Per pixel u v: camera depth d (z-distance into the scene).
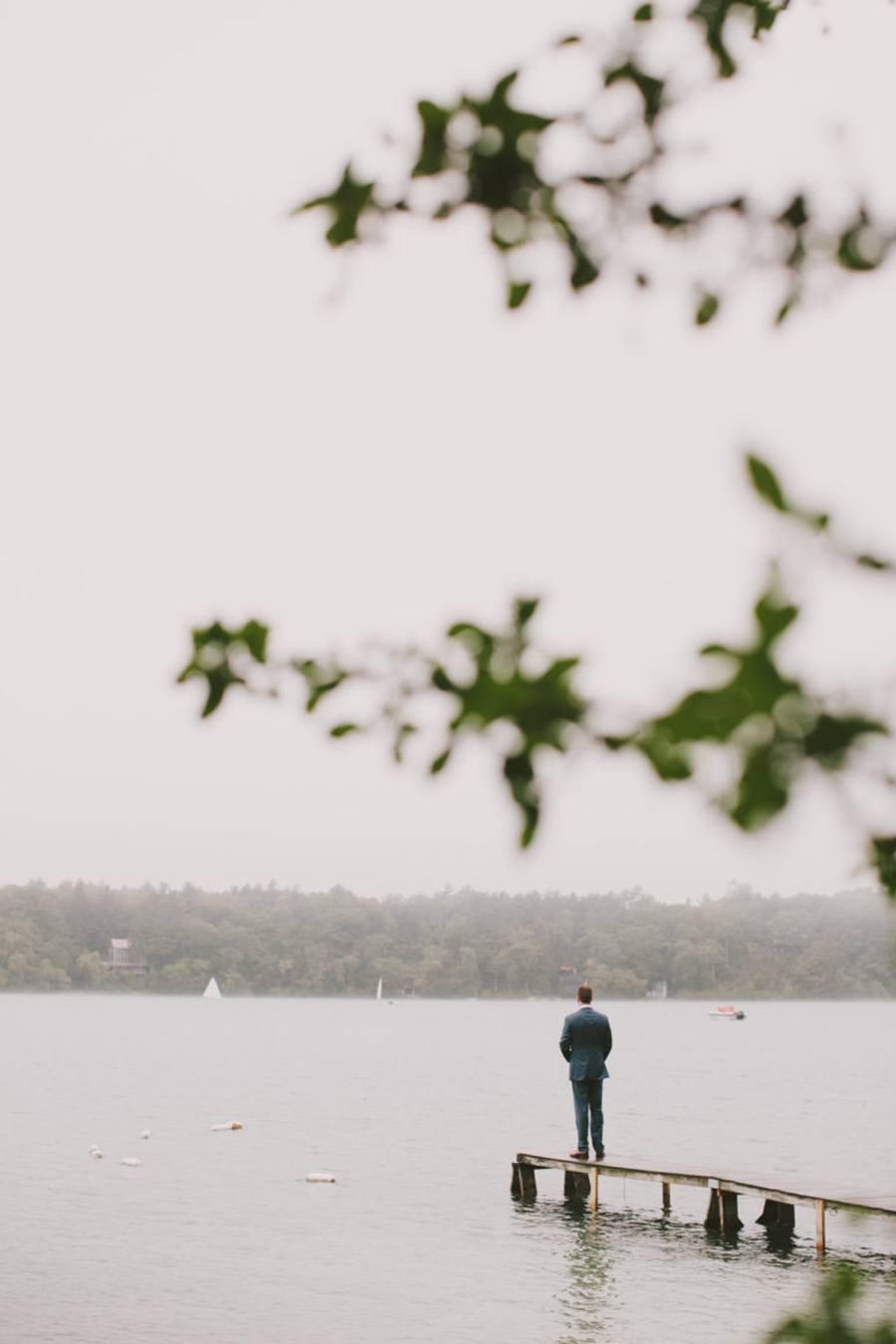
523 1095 37.09
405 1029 96.75
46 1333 10.47
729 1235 14.88
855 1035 99.31
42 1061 51.31
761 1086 43.44
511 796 1.10
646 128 1.61
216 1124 27.41
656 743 0.96
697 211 1.60
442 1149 23.27
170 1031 84.75
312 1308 11.36
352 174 1.62
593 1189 16.77
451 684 1.16
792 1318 1.17
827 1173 20.27
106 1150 22.67
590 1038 17.41
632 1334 10.31
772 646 0.94
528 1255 13.69
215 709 1.41
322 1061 54.31
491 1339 10.23
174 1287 12.15
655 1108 33.56
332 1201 17.27
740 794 0.94
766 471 0.94
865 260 1.57
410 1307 11.35
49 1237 14.54
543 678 1.10
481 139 1.60
